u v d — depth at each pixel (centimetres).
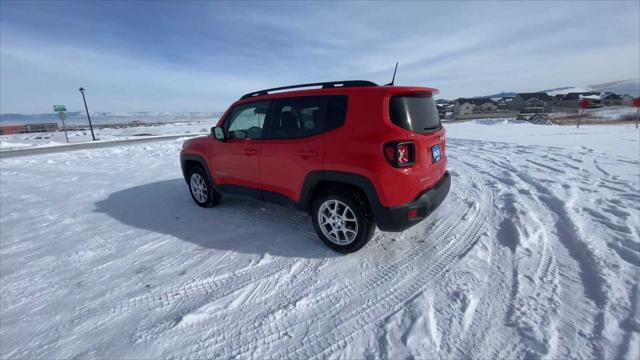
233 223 379
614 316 191
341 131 270
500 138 1207
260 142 332
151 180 671
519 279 235
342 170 268
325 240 297
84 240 358
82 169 879
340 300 224
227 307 222
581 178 492
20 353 190
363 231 270
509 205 386
